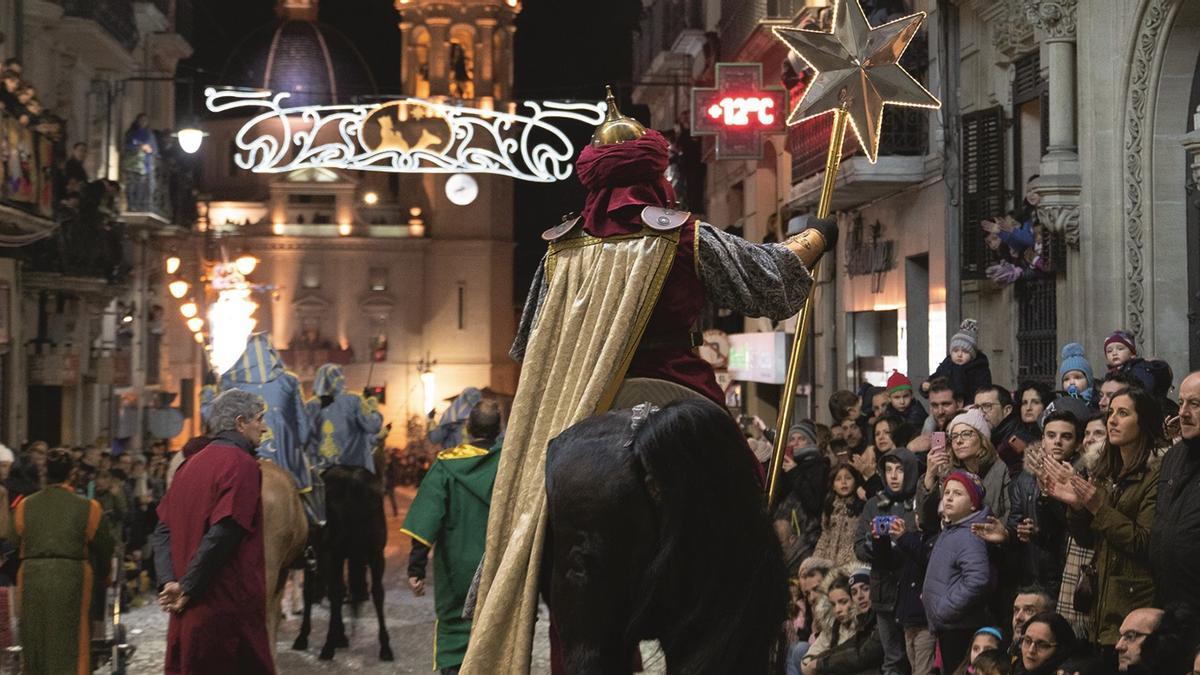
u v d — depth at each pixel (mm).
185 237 43906
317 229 72938
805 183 21297
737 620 4133
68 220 28125
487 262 74188
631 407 4672
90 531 10836
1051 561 7793
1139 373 9117
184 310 35969
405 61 71375
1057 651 6621
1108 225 12633
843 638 9445
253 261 35219
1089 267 12773
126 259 35094
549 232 5168
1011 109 15422
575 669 4203
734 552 4168
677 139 35594
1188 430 6156
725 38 30266
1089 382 10023
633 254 4875
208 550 8344
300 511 11055
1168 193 12359
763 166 29172
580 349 4867
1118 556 6652
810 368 24359
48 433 30031
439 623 9906
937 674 8602
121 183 36531
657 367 4910
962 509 8000
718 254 4867
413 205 74875
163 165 38688
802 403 25281
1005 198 15422
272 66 75188
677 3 36219
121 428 37000
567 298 4992
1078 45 12953
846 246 22266
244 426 8797
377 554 13852
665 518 4141
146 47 39594
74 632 10742
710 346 28109
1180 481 6246
